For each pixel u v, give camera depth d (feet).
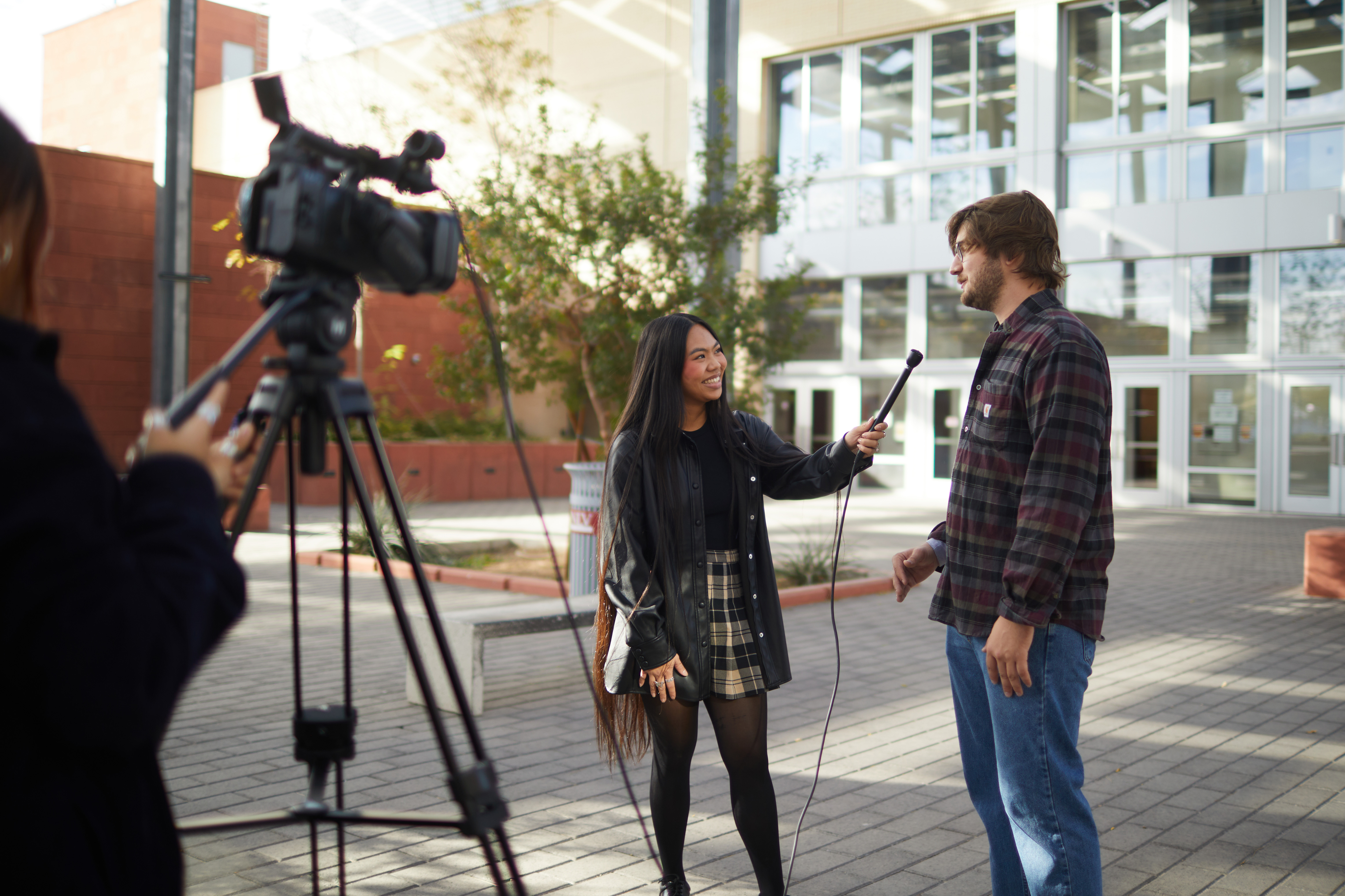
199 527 3.49
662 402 9.45
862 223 75.66
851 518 56.75
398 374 73.97
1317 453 62.69
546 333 32.42
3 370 3.15
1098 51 68.18
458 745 15.88
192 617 3.28
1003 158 70.33
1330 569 31.27
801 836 12.20
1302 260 62.85
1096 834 7.79
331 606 27.84
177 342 55.52
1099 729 16.98
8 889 3.22
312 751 5.49
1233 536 50.03
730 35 37.93
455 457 65.05
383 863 11.18
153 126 128.16
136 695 3.08
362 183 4.94
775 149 79.15
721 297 30.53
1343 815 12.94
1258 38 63.77
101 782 3.46
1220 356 65.21
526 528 49.67
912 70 73.51
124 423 61.82
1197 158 65.51
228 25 117.08
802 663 22.12
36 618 2.94
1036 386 7.72
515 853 11.55
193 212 62.85
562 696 19.21
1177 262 66.18
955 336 72.79
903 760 15.30
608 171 31.48
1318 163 62.34
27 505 2.97
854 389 76.38
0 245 3.43
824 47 76.07
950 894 10.57
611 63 81.92
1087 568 7.82
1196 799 13.55
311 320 4.40
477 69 49.85
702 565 9.32
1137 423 67.97
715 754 15.65
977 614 8.18
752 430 10.05
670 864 9.59
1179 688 19.89
